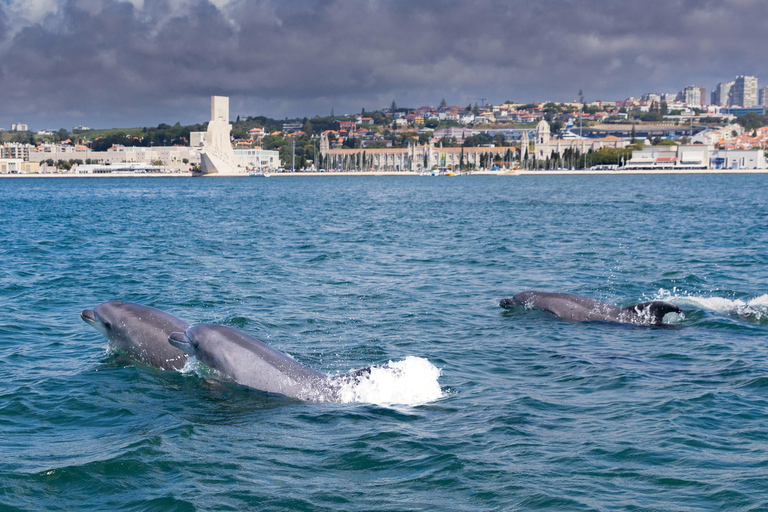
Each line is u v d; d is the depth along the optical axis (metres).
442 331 18.89
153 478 10.02
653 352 16.58
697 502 9.19
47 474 10.08
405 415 12.44
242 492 9.59
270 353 14.06
